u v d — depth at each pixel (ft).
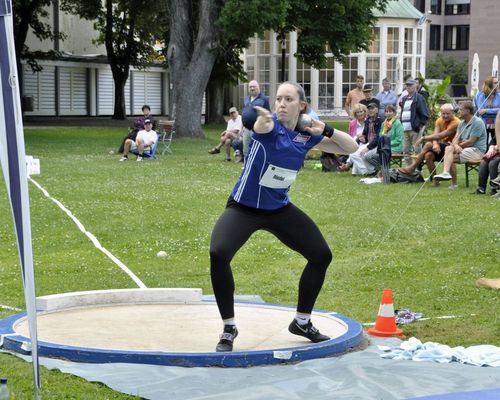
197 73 105.40
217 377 19.34
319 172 66.23
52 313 25.23
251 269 33.65
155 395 18.02
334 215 45.27
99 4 156.25
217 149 84.07
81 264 34.19
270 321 24.77
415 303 28.37
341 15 122.52
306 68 172.24
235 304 26.91
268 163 20.94
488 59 202.39
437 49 253.65
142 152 76.59
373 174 63.16
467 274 32.55
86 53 182.29
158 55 169.27
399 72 172.96
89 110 178.81
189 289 26.99
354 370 19.80
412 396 17.93
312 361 20.79
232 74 145.79
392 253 36.40
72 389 18.51
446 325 25.48
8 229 41.83
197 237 40.11
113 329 23.47
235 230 21.30
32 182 57.98
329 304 28.32
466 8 248.93
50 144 94.02
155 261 35.22
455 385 18.78
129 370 19.71
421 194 53.52
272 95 172.14
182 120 106.11
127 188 55.88
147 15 154.71
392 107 63.21
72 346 20.89
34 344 15.92
